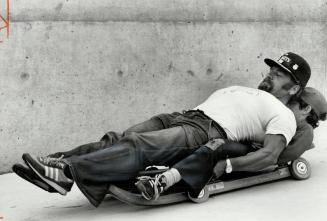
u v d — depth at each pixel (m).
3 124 3.74
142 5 4.04
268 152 3.03
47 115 3.85
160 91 4.19
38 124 3.83
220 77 4.41
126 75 4.05
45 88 3.82
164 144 2.94
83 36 3.87
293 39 4.69
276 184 3.32
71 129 3.94
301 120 3.47
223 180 3.17
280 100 3.54
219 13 4.34
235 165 2.95
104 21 3.93
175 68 4.22
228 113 3.21
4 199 3.19
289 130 3.12
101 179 2.72
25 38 3.71
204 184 2.88
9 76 3.70
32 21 3.72
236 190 3.22
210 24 4.31
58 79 3.85
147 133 2.94
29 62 3.75
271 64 3.58
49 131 3.87
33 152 3.85
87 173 2.69
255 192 3.17
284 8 4.61
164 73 4.18
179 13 4.18
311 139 3.33
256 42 4.52
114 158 2.77
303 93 3.54
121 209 2.92
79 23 3.85
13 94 3.73
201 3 4.25
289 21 4.65
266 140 3.08
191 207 2.91
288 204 2.91
